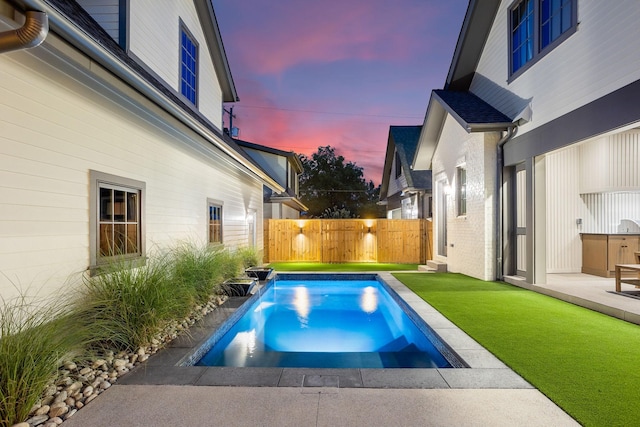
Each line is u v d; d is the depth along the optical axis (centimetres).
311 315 710
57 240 349
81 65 333
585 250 782
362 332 598
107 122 428
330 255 1374
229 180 948
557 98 604
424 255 1358
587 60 536
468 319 479
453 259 973
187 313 480
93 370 311
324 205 3484
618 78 480
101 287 385
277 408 254
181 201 644
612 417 240
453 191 963
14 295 303
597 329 432
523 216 748
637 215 794
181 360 348
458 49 899
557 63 603
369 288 941
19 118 309
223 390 282
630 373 308
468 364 331
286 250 1384
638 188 728
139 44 566
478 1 805
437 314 505
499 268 782
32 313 319
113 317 361
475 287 713
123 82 391
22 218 312
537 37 661
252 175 1054
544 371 313
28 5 237
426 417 242
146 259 507
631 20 459
